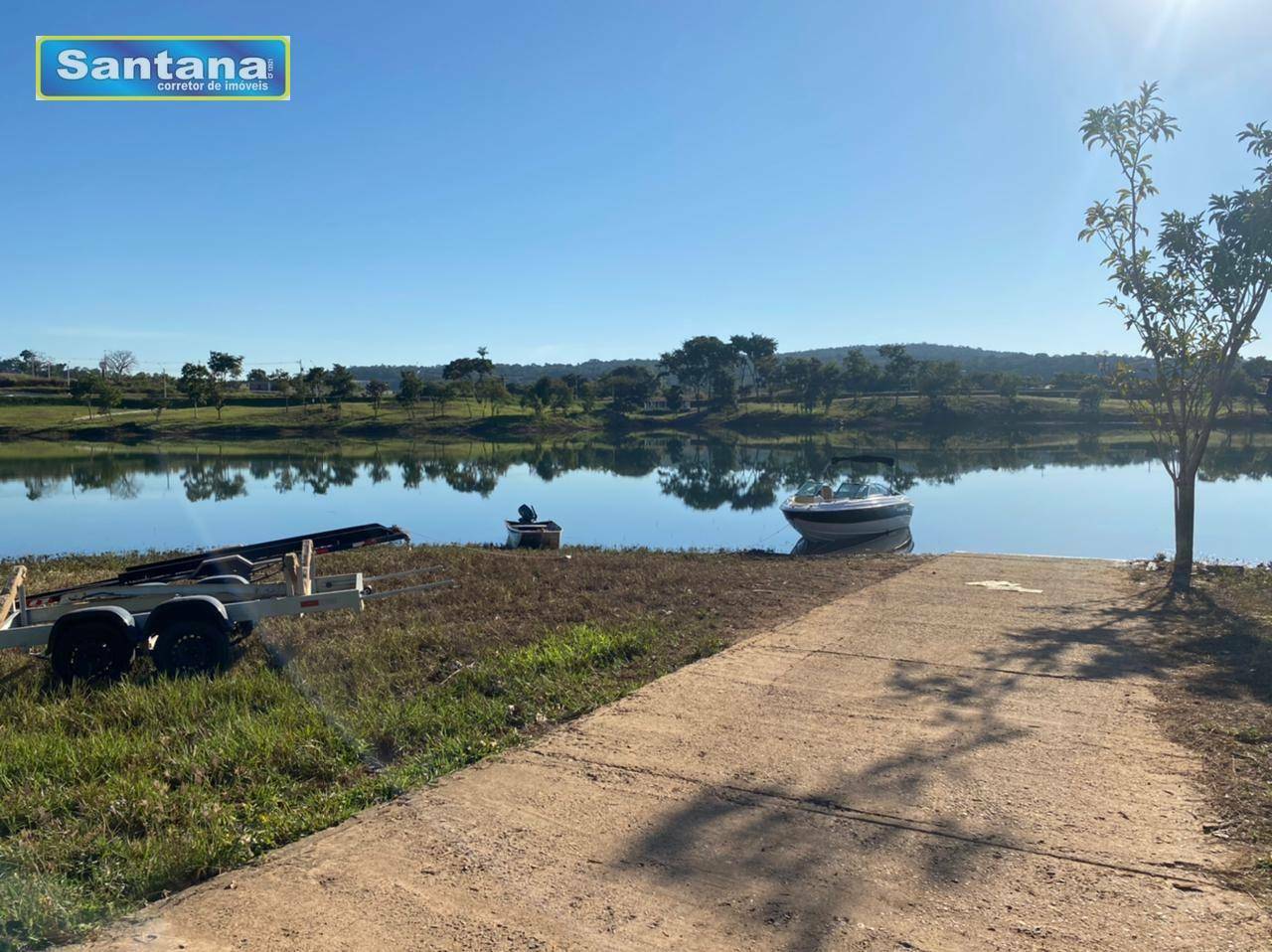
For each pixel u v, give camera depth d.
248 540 21.61
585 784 4.71
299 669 7.21
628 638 7.83
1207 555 15.45
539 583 11.69
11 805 4.50
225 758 5.07
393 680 6.86
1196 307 10.85
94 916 3.48
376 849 4.00
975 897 3.53
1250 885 3.58
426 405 96.75
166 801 4.53
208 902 3.57
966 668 6.97
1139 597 10.01
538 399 91.38
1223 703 5.91
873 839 4.05
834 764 4.94
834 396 92.25
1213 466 39.00
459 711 5.95
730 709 5.96
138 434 75.69
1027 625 8.57
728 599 10.23
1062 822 4.19
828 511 19.84
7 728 5.91
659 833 4.12
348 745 5.33
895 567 12.92
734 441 71.62
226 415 85.62
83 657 7.22
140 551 19.00
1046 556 14.12
